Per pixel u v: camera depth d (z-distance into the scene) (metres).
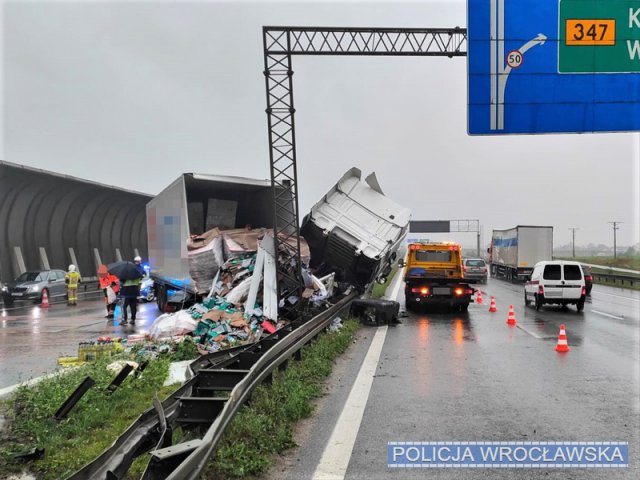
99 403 6.73
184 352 10.22
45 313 20.52
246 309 12.46
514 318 16.69
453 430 6.29
